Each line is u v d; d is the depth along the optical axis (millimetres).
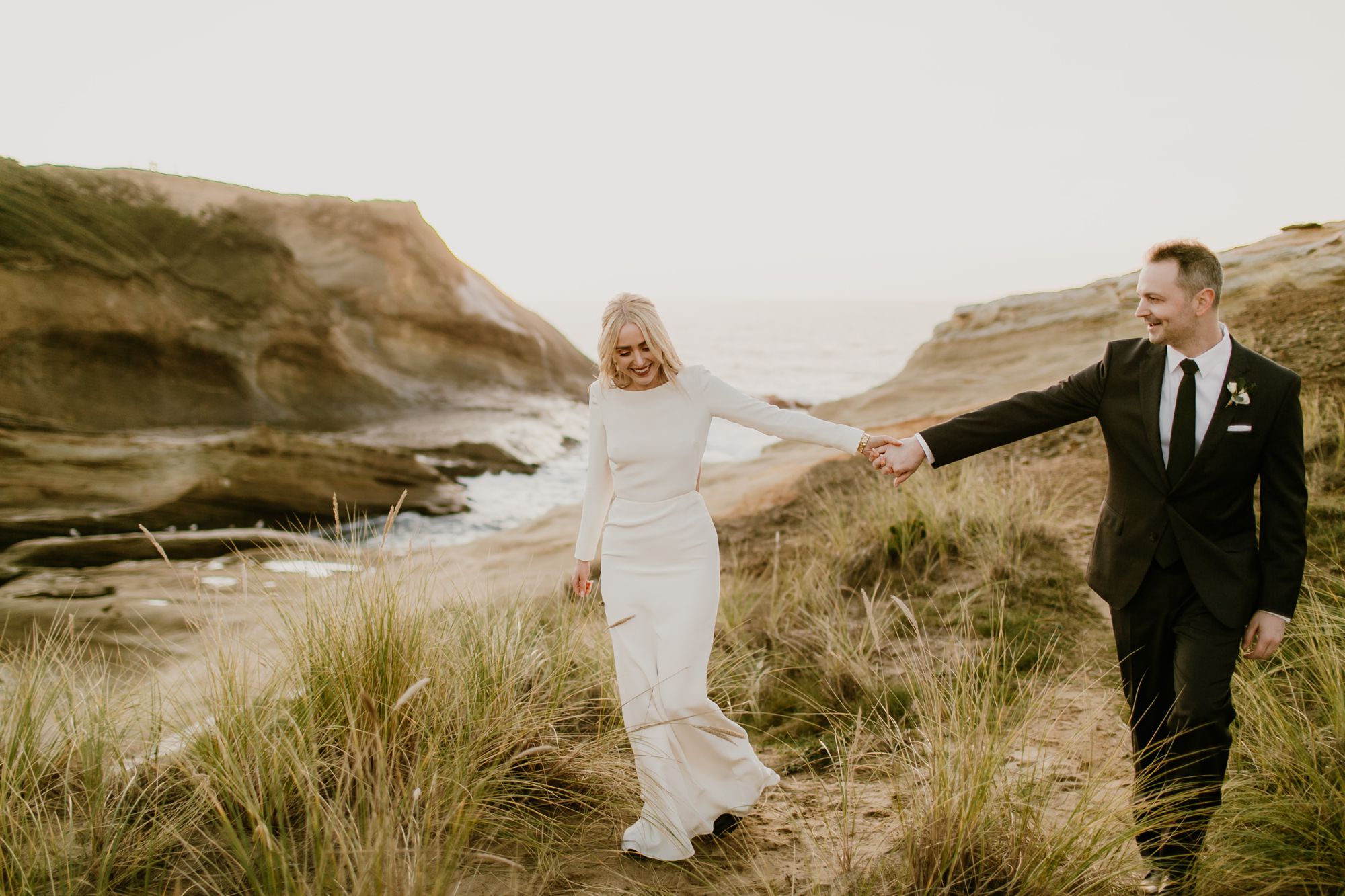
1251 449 2492
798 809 3203
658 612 3055
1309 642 3479
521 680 3619
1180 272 2498
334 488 11109
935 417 9625
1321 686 3281
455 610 4094
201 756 3023
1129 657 2734
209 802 2852
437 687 3170
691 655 2953
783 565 6621
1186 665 2529
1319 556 4434
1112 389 2736
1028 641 4453
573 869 2775
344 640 3266
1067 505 6312
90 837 2729
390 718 2961
